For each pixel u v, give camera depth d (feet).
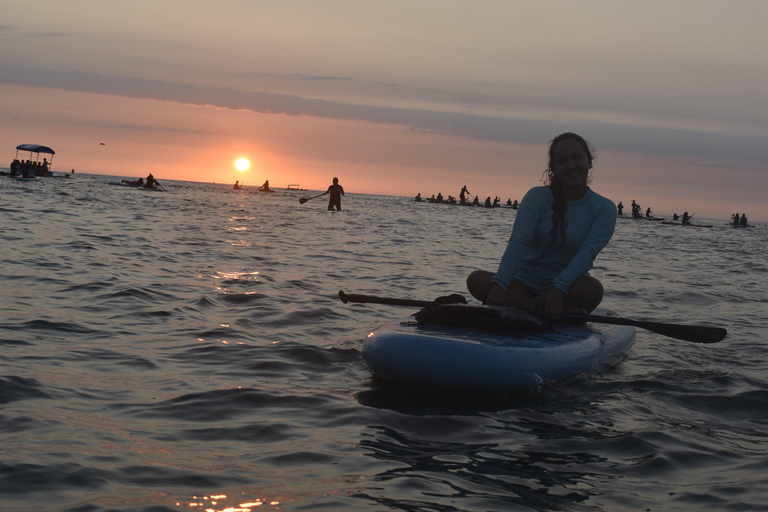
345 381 14.32
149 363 14.80
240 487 8.73
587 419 12.17
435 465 9.75
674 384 14.76
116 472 8.96
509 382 13.16
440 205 206.80
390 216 101.71
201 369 14.62
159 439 10.36
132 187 153.89
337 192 106.93
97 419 11.09
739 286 35.99
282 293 24.90
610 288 32.50
